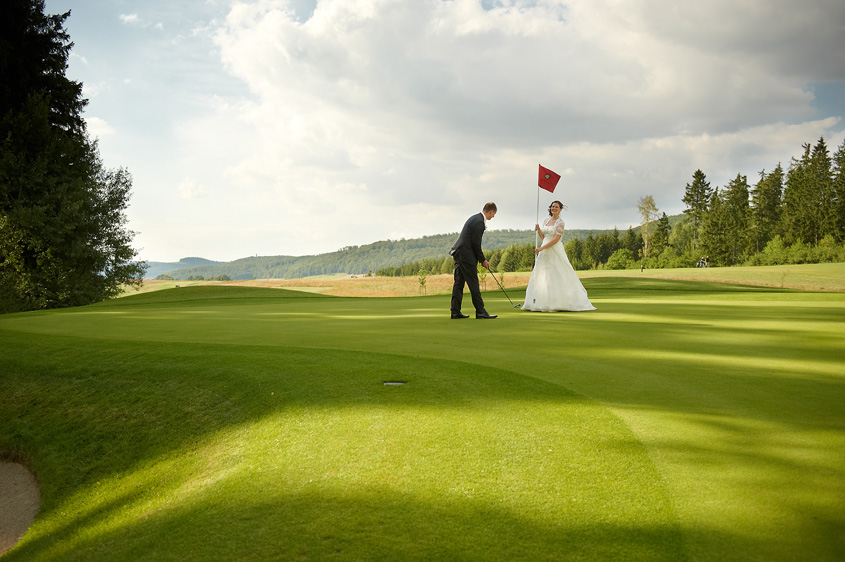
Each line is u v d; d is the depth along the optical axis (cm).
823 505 216
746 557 186
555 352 562
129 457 479
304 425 378
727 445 283
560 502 240
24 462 555
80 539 341
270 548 237
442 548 217
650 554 195
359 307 1456
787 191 9275
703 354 537
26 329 977
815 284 3105
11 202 2511
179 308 1661
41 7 2716
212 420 467
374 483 279
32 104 2531
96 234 2867
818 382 412
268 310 1425
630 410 349
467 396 401
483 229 926
